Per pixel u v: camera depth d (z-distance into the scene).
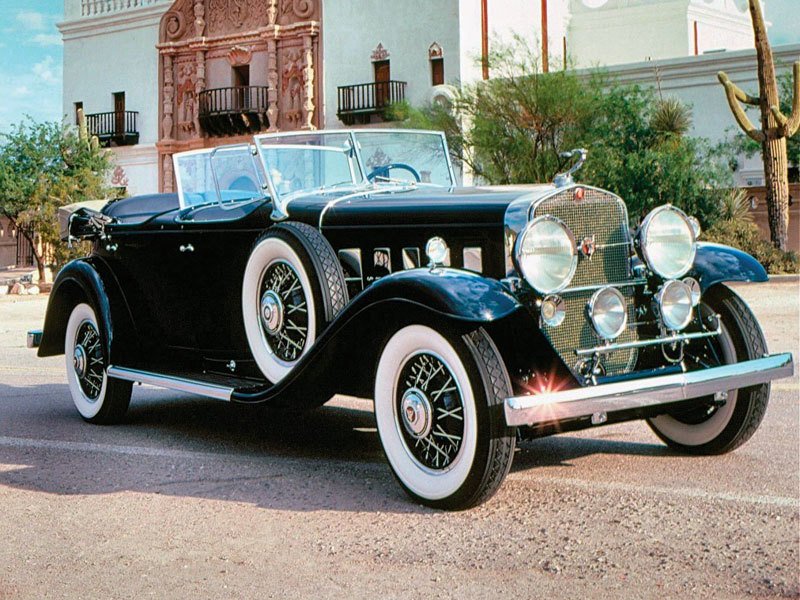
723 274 4.83
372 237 5.09
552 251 4.30
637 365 4.66
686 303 4.62
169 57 35.19
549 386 4.44
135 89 36.03
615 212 4.64
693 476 4.62
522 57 25.94
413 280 4.13
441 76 29.52
